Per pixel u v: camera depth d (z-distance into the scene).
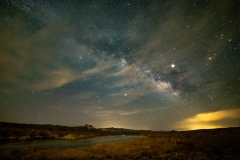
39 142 31.42
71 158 13.55
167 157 12.17
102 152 16.53
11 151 16.53
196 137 25.34
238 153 12.26
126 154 14.65
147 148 17.88
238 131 28.61
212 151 13.48
